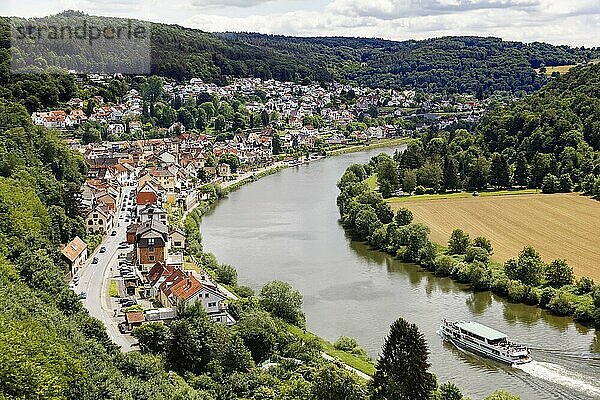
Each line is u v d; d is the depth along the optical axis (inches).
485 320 7554.1
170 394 4596.5
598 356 6609.3
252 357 5999.0
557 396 5821.9
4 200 7500.0
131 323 6501.0
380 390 4936.0
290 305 7126.0
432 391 5241.1
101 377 4402.1
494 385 6018.7
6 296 5187.0
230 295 7642.7
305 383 5285.4
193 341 5634.8
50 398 3843.5
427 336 7076.8
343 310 7785.4
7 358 3873.0
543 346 6845.5
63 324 5078.7
